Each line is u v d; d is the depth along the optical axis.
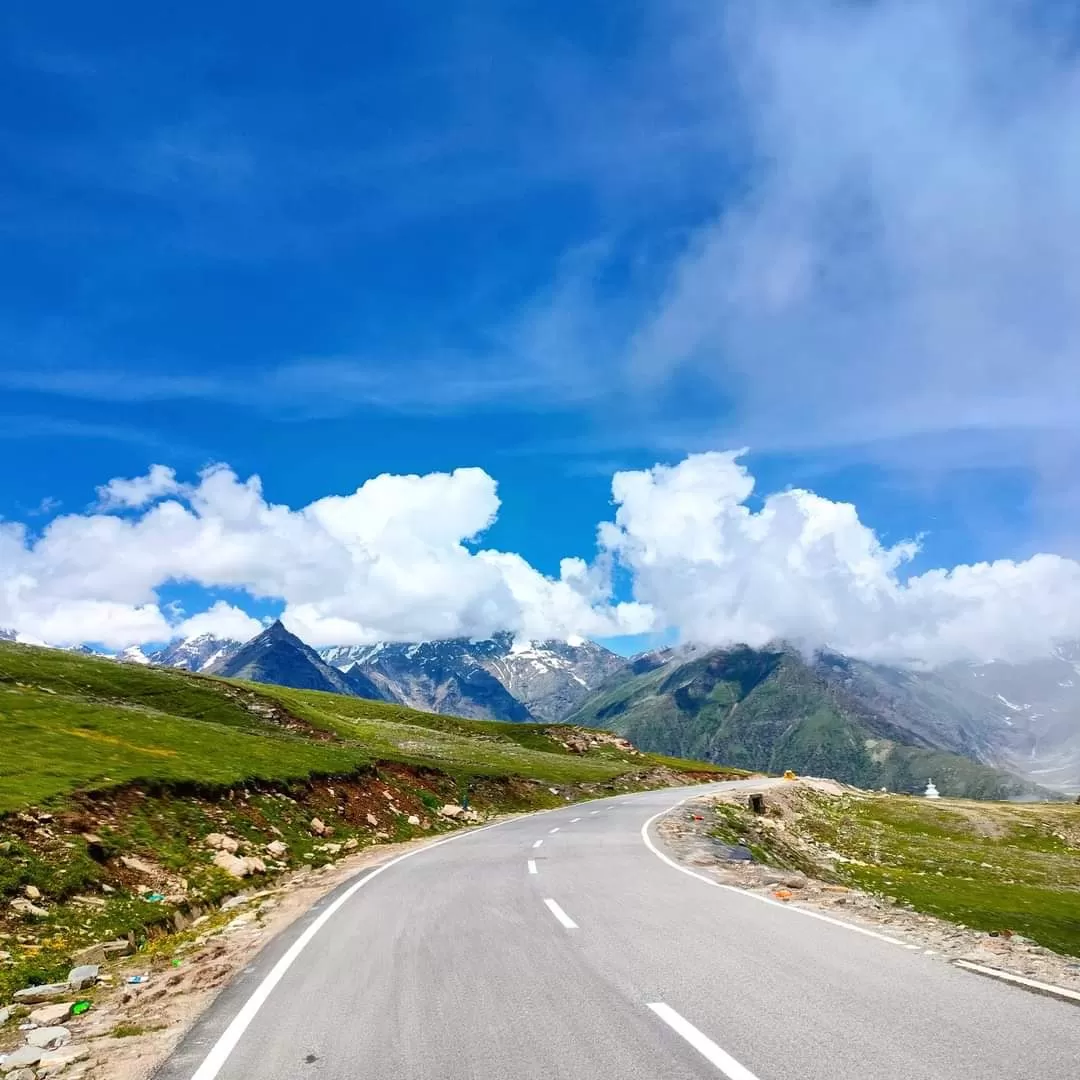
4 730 31.50
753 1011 8.48
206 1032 8.52
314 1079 7.01
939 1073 6.63
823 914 14.47
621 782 84.69
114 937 16.34
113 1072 7.59
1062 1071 6.66
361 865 25.45
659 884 18.47
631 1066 6.98
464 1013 8.74
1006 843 87.50
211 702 77.69
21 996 11.71
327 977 10.69
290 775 37.06
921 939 12.20
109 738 35.28
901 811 99.00
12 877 17.12
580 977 10.08
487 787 59.28
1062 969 10.30
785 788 92.06
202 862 22.91
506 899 16.73
